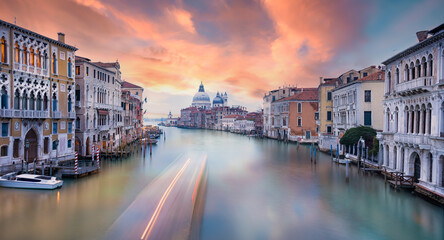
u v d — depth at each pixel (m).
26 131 29.48
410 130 26.14
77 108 40.28
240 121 138.38
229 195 25.38
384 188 26.92
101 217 19.42
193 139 98.06
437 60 22.06
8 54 27.66
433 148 22.22
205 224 18.77
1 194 23.81
